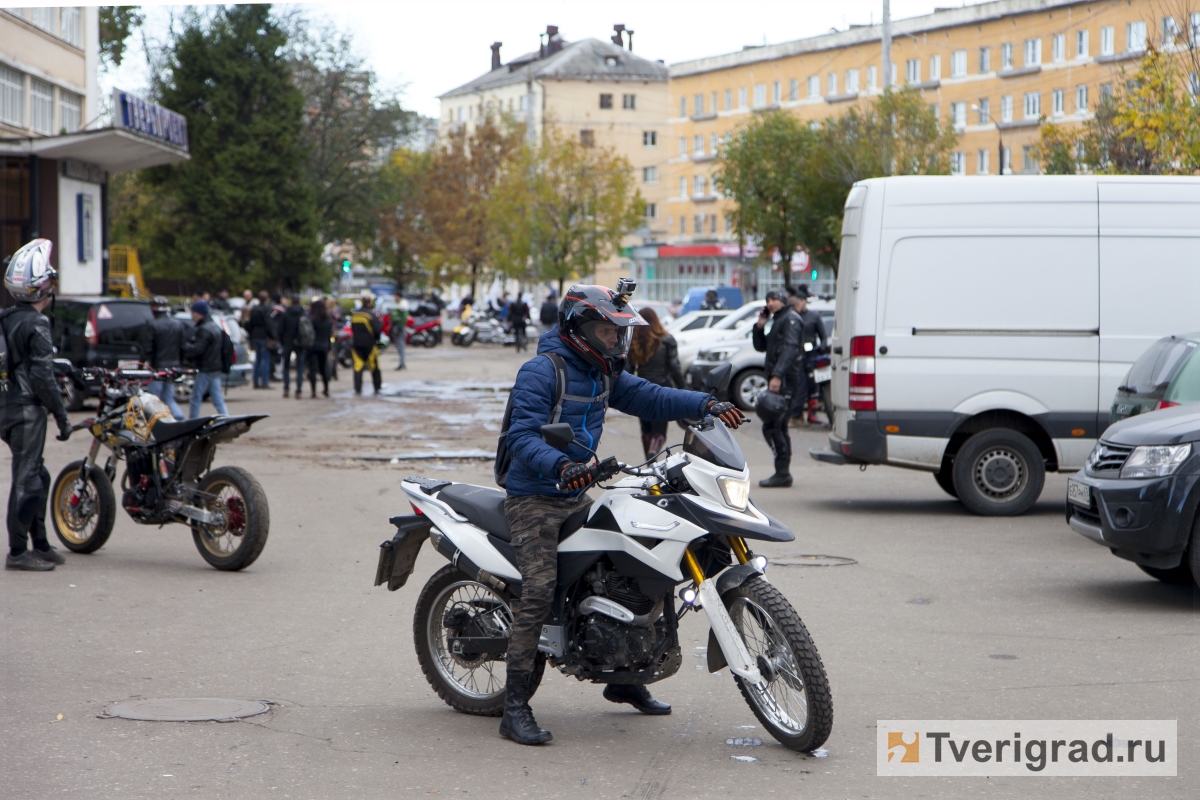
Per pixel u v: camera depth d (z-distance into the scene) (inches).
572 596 218.8
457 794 188.7
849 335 486.9
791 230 1930.4
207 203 2472.9
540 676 223.9
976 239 478.3
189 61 2502.5
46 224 1282.0
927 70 2839.6
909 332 479.2
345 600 330.3
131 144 1259.8
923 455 480.7
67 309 867.4
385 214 3117.6
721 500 202.5
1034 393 477.1
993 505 481.1
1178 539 324.5
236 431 376.5
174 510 374.3
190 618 307.3
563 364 215.9
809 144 1876.2
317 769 199.9
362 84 2711.6
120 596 331.3
